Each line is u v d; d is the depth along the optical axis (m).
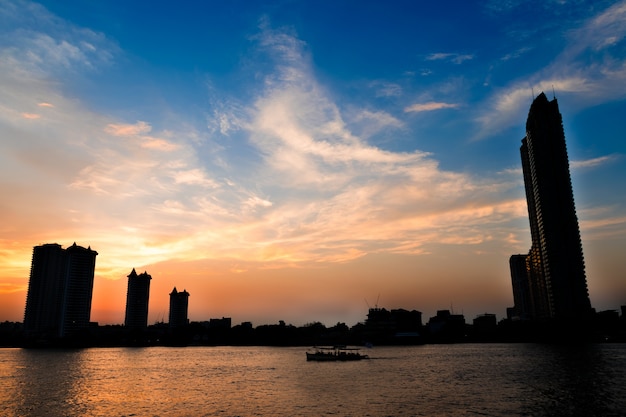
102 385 172.12
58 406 124.56
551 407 110.12
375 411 110.81
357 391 144.62
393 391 142.88
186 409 118.62
